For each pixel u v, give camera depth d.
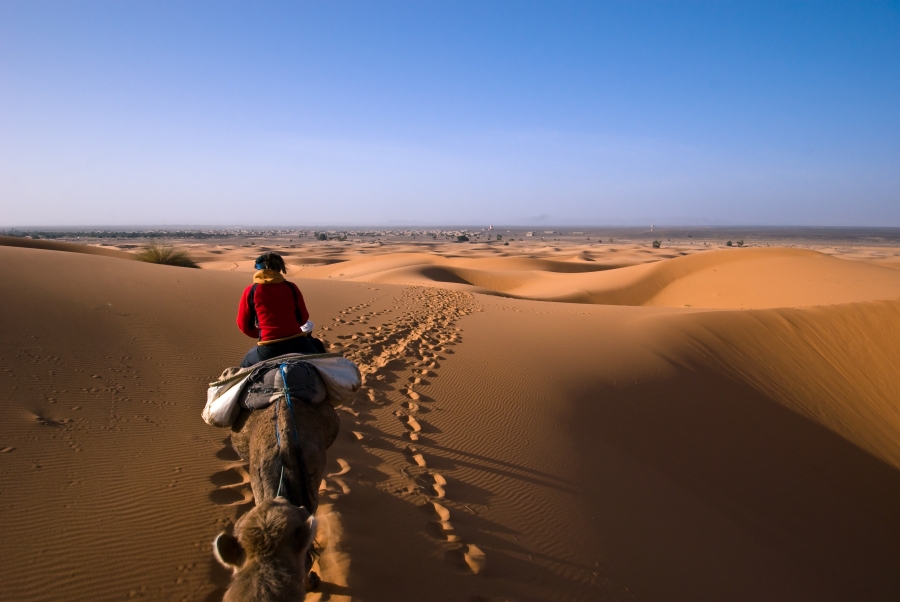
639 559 6.34
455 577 4.96
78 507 5.00
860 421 14.82
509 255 101.44
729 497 9.38
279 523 3.17
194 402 7.72
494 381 10.81
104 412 6.89
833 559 8.71
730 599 6.30
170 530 4.90
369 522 5.38
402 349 12.30
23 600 3.94
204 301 13.03
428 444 7.66
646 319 18.27
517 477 7.29
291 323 4.74
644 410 11.35
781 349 17.31
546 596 5.11
